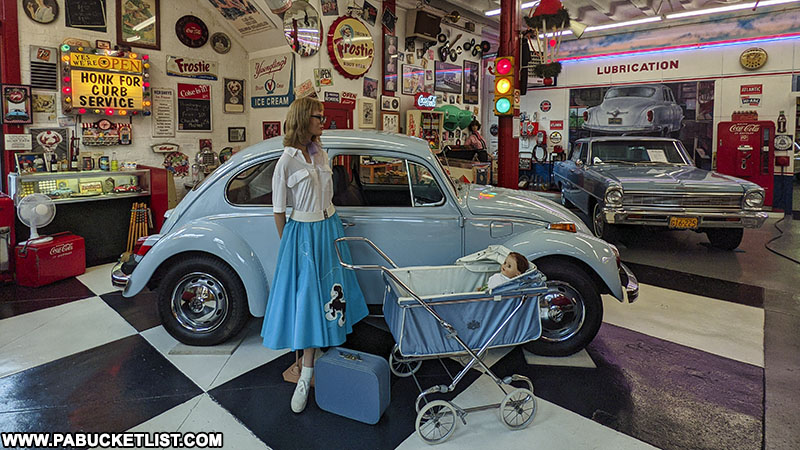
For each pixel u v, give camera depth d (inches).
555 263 121.9
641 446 89.8
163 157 250.8
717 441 91.5
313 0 248.7
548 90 438.9
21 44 201.5
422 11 318.7
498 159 249.8
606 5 341.4
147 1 236.4
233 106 277.1
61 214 197.0
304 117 97.2
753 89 353.1
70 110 212.8
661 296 173.0
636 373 117.3
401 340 95.0
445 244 125.3
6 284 178.4
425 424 91.4
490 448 89.0
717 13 351.6
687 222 216.7
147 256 123.3
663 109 387.9
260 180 125.0
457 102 384.5
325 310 100.8
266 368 118.3
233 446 89.1
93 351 126.0
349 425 96.0
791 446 90.0
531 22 245.3
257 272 122.3
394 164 125.6
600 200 234.4
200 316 127.8
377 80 302.0
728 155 360.5
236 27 266.4
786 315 155.3
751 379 114.7
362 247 123.7
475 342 98.7
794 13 332.5
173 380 112.0
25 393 105.9
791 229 295.3
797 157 371.6
